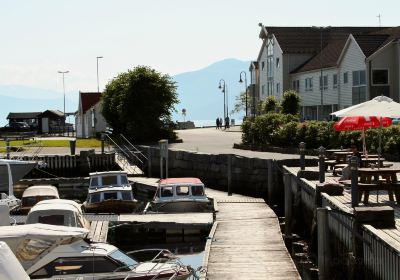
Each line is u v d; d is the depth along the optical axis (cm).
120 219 2766
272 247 2170
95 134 7469
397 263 1449
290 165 3625
